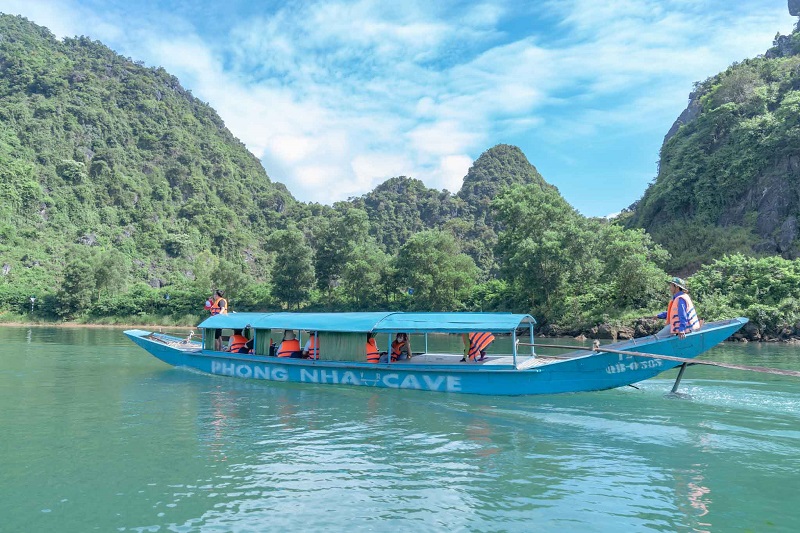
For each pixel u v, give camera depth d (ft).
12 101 414.82
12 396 44.32
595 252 140.05
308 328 47.96
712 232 171.94
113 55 597.52
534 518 19.66
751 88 198.80
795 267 113.60
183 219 408.26
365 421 34.47
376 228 483.51
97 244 328.08
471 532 18.56
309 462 26.22
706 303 113.60
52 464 25.96
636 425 32.27
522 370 39.83
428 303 180.14
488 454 27.35
